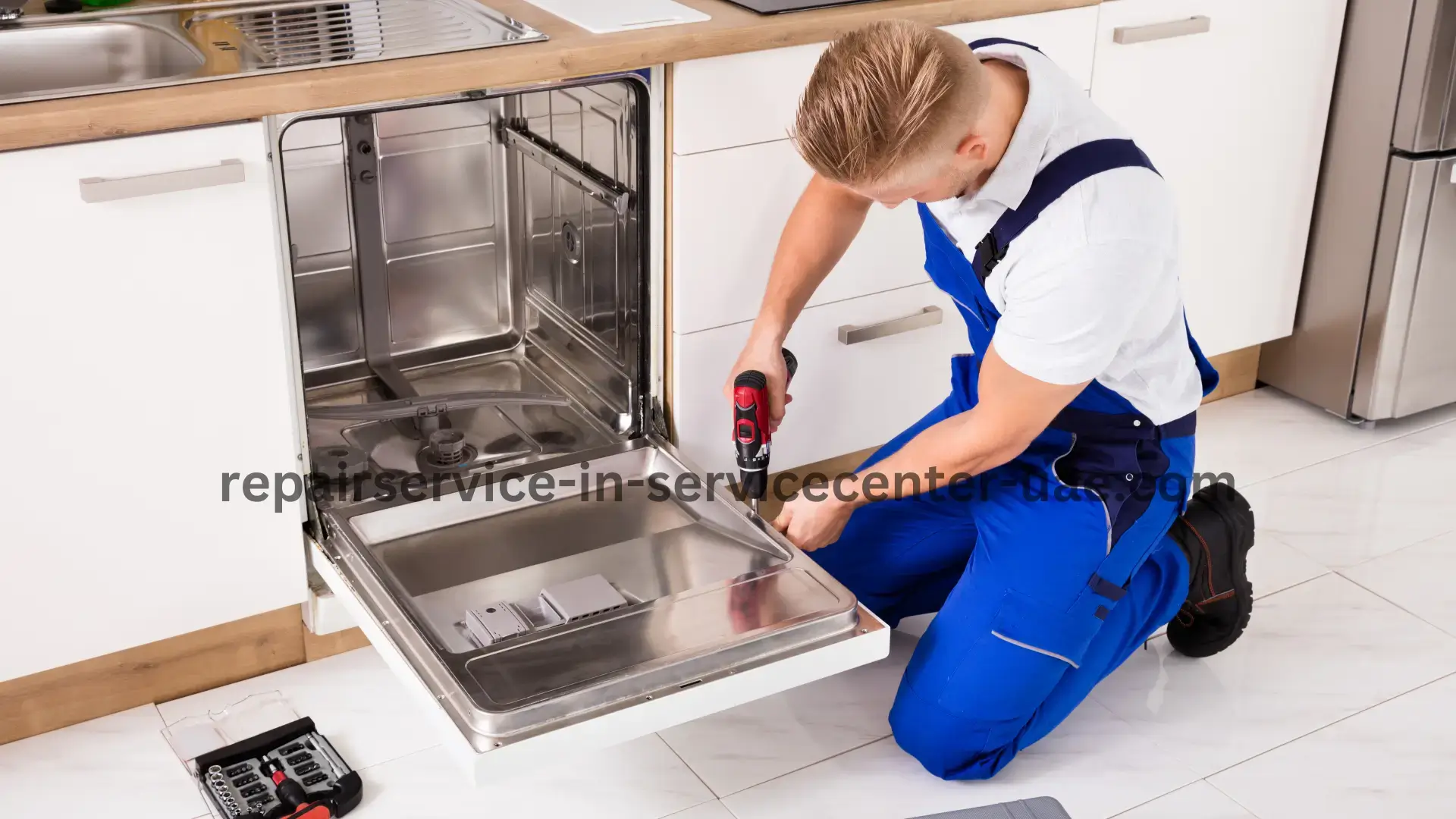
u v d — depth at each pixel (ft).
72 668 6.01
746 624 5.34
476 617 5.44
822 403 7.16
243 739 6.04
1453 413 9.21
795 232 6.13
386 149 7.26
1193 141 7.93
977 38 6.71
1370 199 8.38
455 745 4.76
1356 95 8.27
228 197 5.29
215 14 6.32
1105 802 5.85
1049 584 5.75
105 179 4.99
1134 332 5.42
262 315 5.56
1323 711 6.40
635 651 5.21
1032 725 5.96
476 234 7.77
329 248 7.30
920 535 6.57
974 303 5.89
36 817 5.62
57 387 5.26
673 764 6.03
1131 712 6.40
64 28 6.13
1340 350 8.87
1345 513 7.98
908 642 6.95
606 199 6.62
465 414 7.26
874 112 4.43
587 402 7.38
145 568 5.75
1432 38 7.79
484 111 7.50
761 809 5.77
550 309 7.67
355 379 7.58
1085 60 7.18
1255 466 8.46
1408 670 6.68
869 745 6.18
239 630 6.35
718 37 5.96
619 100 6.33
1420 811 5.81
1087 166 5.00
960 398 6.47
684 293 6.50
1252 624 7.03
